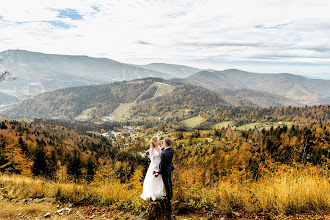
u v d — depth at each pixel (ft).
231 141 282.15
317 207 14.10
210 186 19.27
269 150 180.04
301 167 20.90
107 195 20.30
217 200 16.40
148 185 13.02
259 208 14.88
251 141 252.21
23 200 21.44
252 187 18.13
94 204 19.62
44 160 131.03
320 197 14.56
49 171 126.72
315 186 15.84
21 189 24.16
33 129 356.38
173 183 17.93
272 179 19.34
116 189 21.72
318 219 13.04
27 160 124.47
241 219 13.96
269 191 16.03
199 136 394.32
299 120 647.15
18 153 120.98
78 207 19.42
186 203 16.38
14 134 264.93
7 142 185.98
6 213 18.53
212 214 14.93
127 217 16.42
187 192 17.39
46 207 19.63
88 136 459.32
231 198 15.99
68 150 256.52
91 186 23.48
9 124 315.37
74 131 473.67
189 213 15.55
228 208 14.98
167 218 12.82
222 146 243.60
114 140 508.12
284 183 16.37
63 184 23.41
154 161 12.96
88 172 132.77
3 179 28.91
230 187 18.17
